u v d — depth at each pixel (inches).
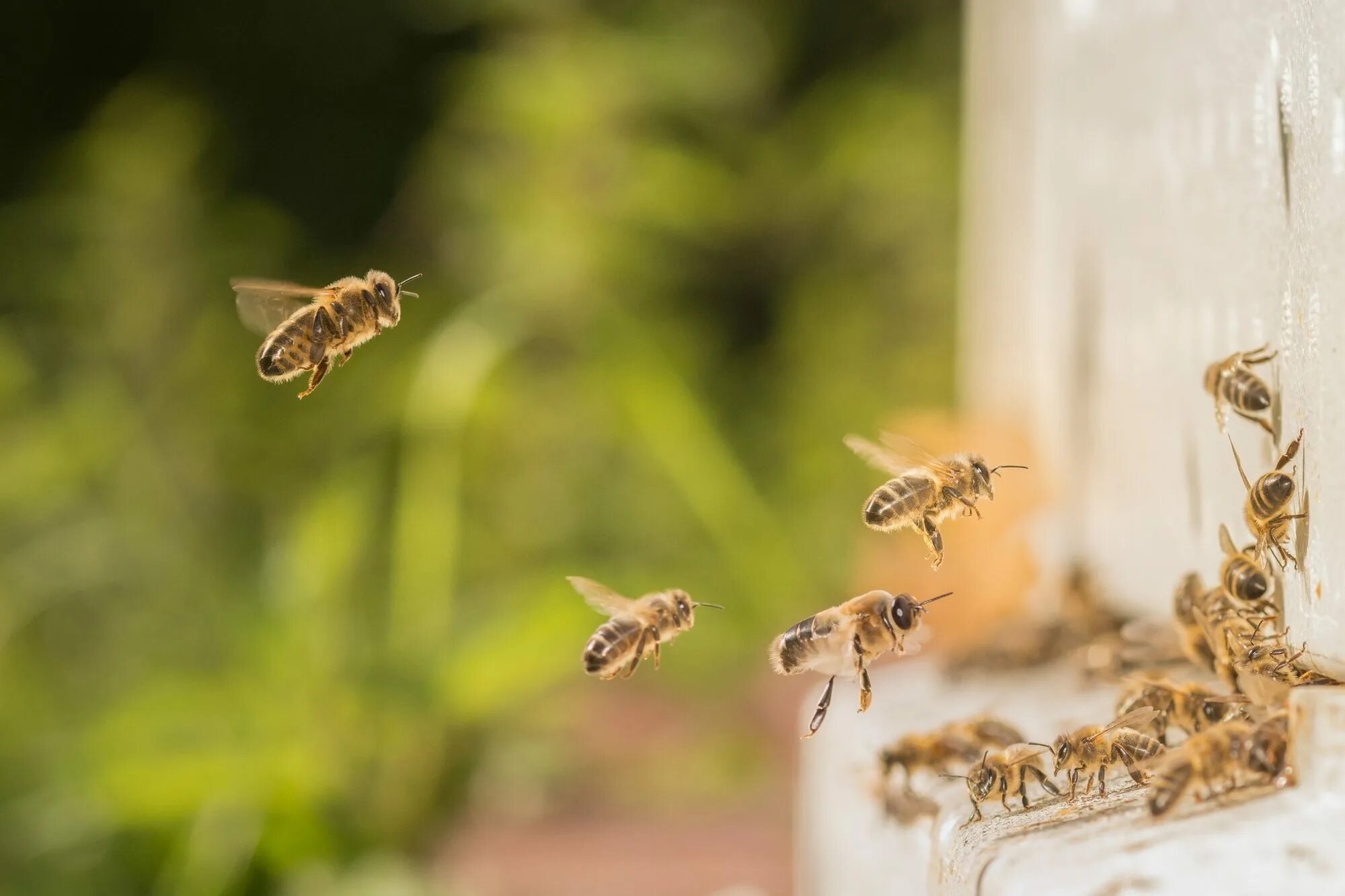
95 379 360.8
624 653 106.2
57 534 341.4
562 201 364.2
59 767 286.7
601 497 394.0
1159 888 56.7
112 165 364.2
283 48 543.2
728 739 325.7
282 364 114.4
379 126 550.6
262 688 277.9
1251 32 91.5
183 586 340.8
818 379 453.1
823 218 481.4
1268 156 87.6
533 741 309.1
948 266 427.5
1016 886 61.5
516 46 387.2
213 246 392.8
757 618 377.4
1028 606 156.3
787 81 523.2
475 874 256.5
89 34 538.6
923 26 490.3
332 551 283.9
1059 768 82.2
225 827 247.9
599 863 258.5
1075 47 146.5
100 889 268.8
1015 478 174.2
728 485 335.9
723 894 243.1
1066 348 153.6
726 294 512.1
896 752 98.0
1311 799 62.2
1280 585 82.2
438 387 300.5
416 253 476.7
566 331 350.3
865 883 103.0
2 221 392.2
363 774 271.1
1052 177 161.3
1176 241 111.3
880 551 322.3
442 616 285.3
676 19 422.9
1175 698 85.7
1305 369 73.6
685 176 397.7
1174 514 113.9
